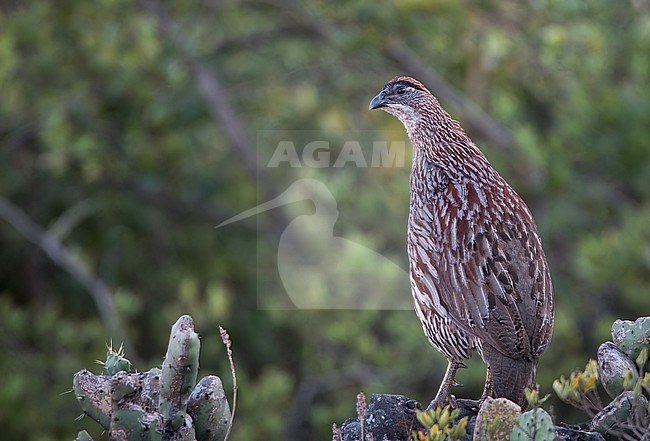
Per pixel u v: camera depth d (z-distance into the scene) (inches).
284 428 924.0
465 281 430.3
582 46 907.4
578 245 911.0
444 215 448.5
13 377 855.7
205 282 1077.8
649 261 847.7
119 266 1067.9
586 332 960.9
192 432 332.5
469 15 962.7
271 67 1111.0
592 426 367.2
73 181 1058.1
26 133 1023.0
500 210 441.7
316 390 962.7
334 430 346.0
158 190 1060.5
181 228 1098.7
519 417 323.6
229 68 1117.7
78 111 980.6
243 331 1029.2
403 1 935.7
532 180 935.0
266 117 1042.7
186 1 1040.2
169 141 1009.5
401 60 993.5
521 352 413.1
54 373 896.9
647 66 891.4
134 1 1031.6
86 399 334.3
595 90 924.0
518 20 981.2
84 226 1060.5
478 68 987.9
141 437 321.4
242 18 1122.0
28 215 1071.0
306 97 1035.9
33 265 1062.4
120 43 970.1
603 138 898.1
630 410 353.4
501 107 904.9
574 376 330.0
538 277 426.3
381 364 912.9
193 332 329.1
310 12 1018.7
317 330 952.9
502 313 417.4
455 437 316.8
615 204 973.2
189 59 991.6
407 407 390.0
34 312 1013.2
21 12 957.2
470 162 461.4
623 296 913.5
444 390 441.4
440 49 1002.1
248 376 1039.6
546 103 1037.8
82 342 903.7
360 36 966.4
